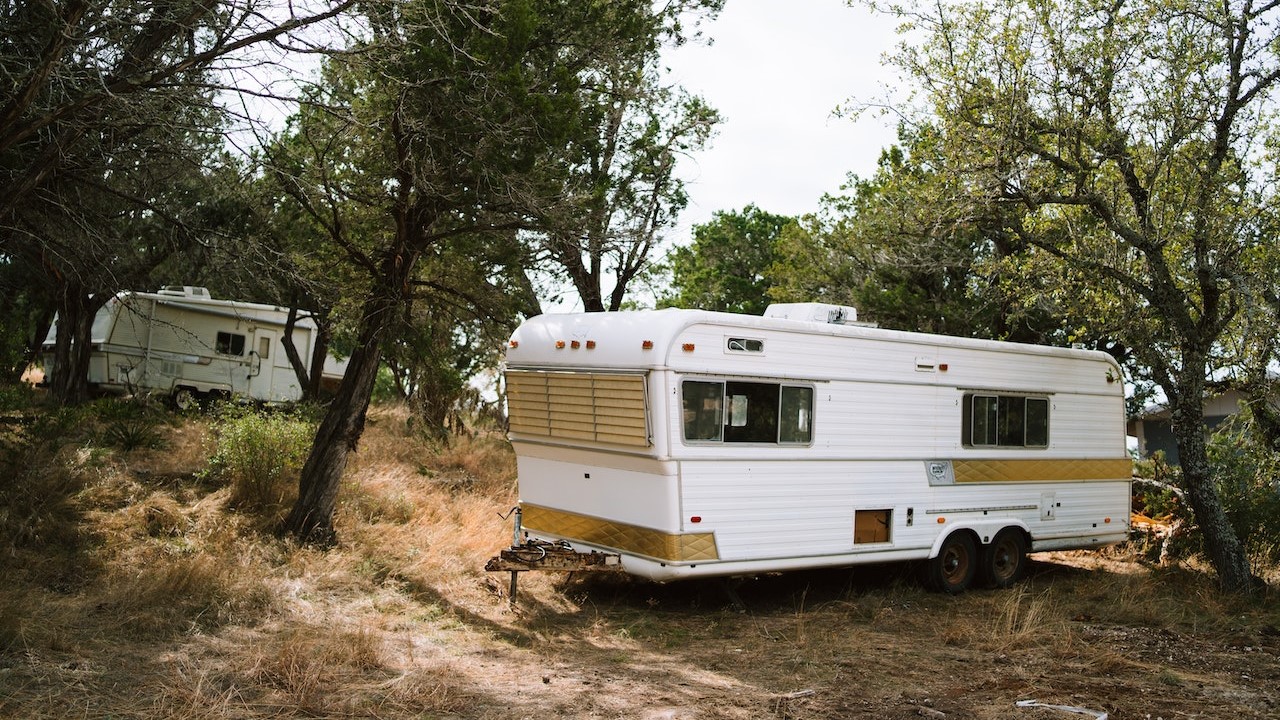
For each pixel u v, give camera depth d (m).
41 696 5.38
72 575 7.98
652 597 9.52
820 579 10.66
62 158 7.70
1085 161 10.58
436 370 12.90
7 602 6.68
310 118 10.22
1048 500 11.23
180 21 7.62
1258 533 11.62
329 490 10.04
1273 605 10.02
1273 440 11.28
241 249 9.44
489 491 13.50
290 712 5.54
